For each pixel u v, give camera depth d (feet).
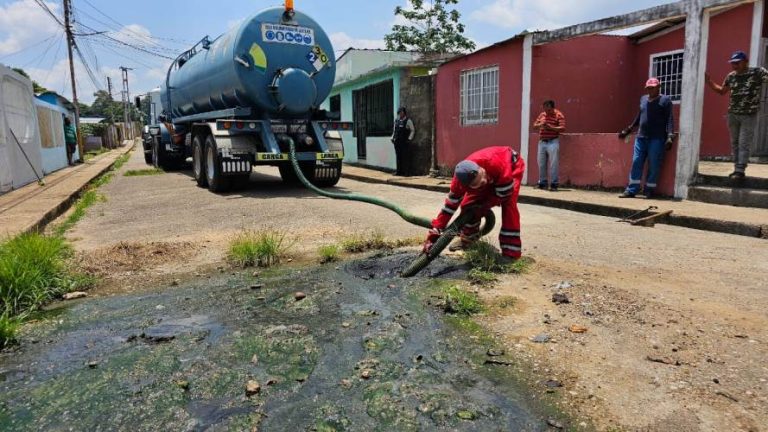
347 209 26.05
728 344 9.78
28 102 43.62
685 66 24.54
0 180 34.24
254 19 31.65
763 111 30.91
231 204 28.86
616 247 17.43
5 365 10.05
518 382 8.82
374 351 10.09
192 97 41.01
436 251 14.48
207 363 9.80
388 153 47.34
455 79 38.17
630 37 36.11
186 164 58.54
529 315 11.47
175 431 7.75
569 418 7.77
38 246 15.24
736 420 7.50
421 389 8.68
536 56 32.19
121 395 8.79
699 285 13.20
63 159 61.82
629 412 7.83
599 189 29.37
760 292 12.60
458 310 11.80
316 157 33.53
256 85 32.09
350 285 14.06
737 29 31.35
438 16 81.87
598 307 11.75
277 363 9.71
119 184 42.70
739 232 19.47
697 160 25.16
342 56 62.95
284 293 13.57
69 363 10.03
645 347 9.78
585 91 34.78
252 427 7.77
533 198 27.78
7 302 12.63
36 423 8.06
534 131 32.71
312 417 7.98
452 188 14.44
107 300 13.51
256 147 33.35
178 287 14.38
